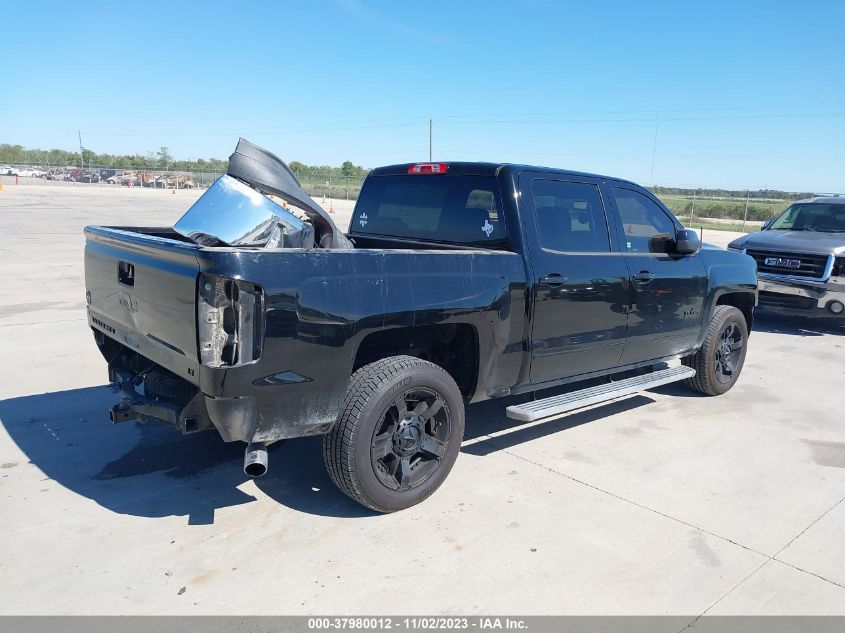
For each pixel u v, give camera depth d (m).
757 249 9.91
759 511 3.98
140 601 2.95
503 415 5.58
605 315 4.88
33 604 2.91
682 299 5.58
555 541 3.56
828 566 3.41
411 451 3.83
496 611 2.95
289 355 3.25
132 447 4.64
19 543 3.38
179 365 3.36
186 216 3.76
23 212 27.42
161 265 3.40
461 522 3.73
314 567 3.25
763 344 8.91
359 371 3.66
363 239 5.33
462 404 4.03
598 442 5.03
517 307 4.27
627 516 3.86
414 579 3.17
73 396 5.61
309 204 3.98
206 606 2.93
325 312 3.34
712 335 6.08
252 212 3.79
